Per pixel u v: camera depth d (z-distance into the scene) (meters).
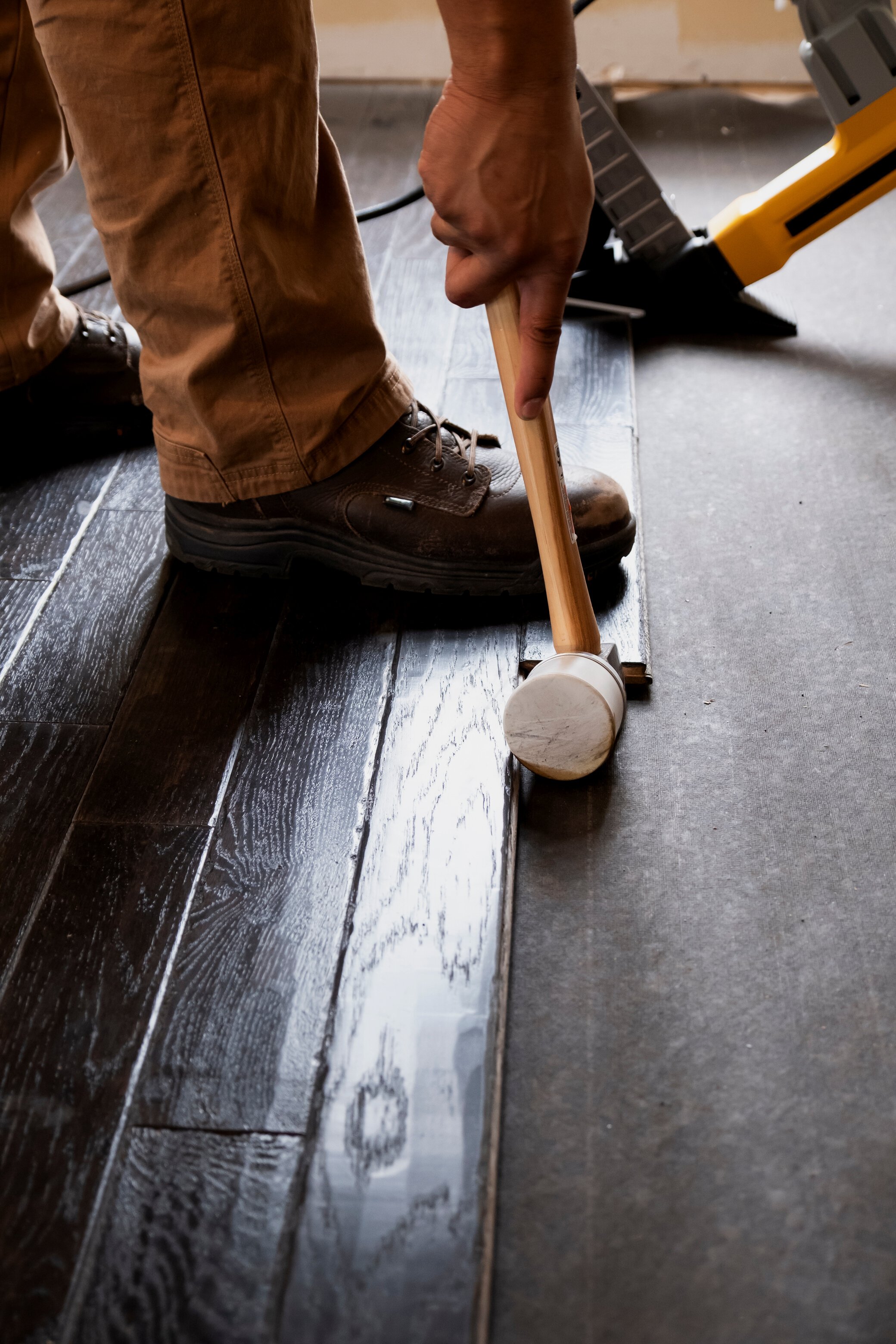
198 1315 0.59
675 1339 0.58
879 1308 0.59
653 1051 0.71
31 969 0.78
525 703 0.87
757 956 0.77
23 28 1.23
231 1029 0.73
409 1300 0.59
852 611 1.08
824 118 2.38
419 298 1.73
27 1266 0.61
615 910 0.81
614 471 1.28
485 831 0.87
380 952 0.78
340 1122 0.67
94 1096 0.70
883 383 1.47
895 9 2.62
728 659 1.04
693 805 0.89
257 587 1.17
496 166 0.63
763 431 1.38
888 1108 0.68
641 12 2.52
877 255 1.80
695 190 2.08
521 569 1.11
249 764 0.94
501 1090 0.69
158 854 0.86
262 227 1.00
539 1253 0.62
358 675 1.04
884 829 0.86
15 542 1.24
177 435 1.11
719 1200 0.64
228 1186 0.65
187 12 0.90
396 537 1.12
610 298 1.65
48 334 1.37
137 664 1.06
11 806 0.91
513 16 0.58
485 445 1.18
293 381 1.08
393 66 2.65
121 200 0.98
